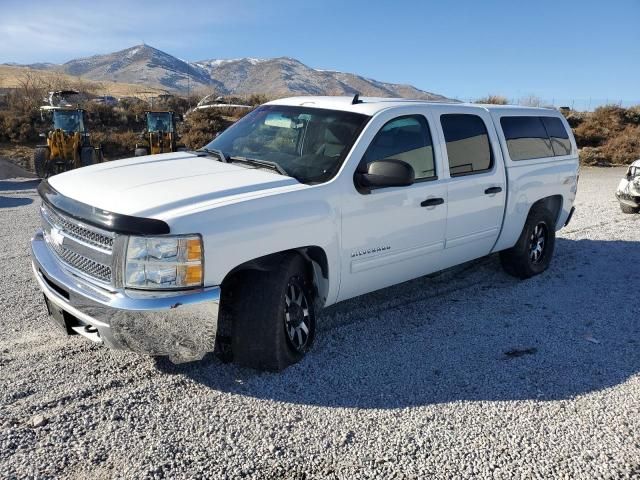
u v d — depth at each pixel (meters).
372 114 4.66
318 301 4.41
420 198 4.84
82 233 3.62
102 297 3.45
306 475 2.98
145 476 2.89
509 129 6.13
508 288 6.21
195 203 3.60
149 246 3.34
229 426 3.37
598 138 31.58
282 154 4.66
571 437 3.40
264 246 3.74
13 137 24.42
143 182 3.95
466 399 3.79
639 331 5.11
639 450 3.30
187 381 3.86
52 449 3.07
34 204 12.16
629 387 4.05
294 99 5.38
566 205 7.13
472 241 5.58
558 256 7.64
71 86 51.59
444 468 3.08
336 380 3.97
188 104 40.12
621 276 6.81
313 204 4.04
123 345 3.49
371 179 4.25
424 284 6.19
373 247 4.54
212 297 3.48
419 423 3.49
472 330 4.98
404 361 4.31
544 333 4.98
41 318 4.91
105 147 25.34
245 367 4.06
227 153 4.89
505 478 3.02
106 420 3.36
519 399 3.82
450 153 5.24
